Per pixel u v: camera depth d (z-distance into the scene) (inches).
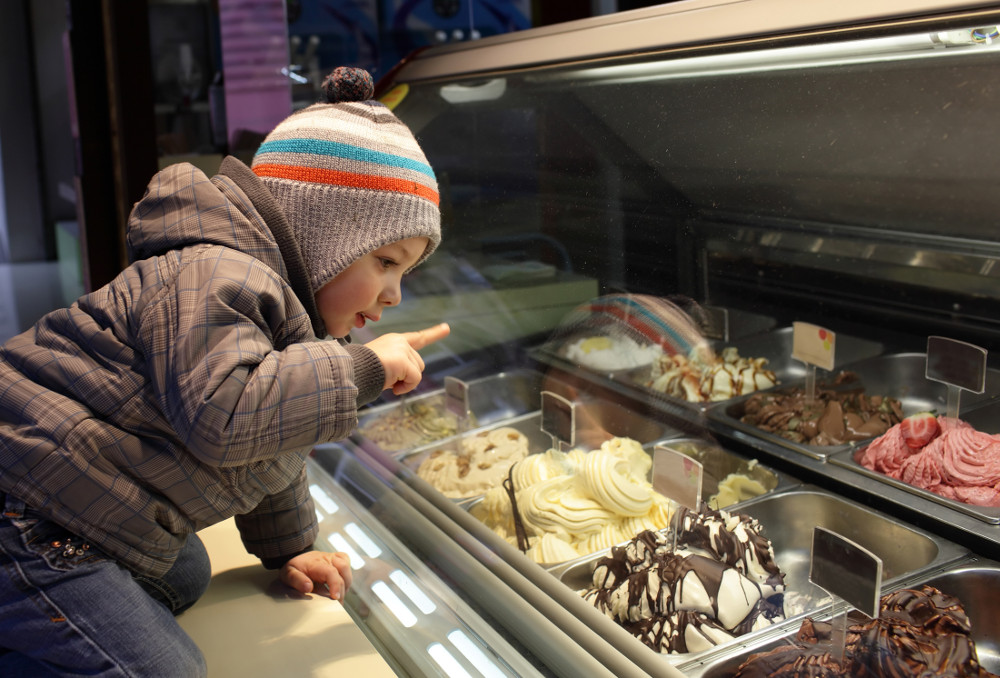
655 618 38.6
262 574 49.0
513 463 52.0
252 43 103.9
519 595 40.6
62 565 36.2
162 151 109.4
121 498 36.8
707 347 53.8
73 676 36.3
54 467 35.9
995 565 38.3
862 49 36.2
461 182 56.5
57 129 246.7
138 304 36.5
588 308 50.8
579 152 49.4
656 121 45.7
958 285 48.1
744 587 38.3
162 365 34.9
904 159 42.6
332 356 36.9
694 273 49.5
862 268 50.6
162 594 42.9
